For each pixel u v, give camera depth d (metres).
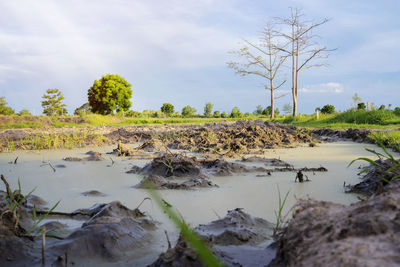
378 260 0.93
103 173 5.12
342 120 21.50
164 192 3.75
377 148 8.36
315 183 4.09
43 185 4.20
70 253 1.96
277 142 9.93
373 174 3.67
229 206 3.11
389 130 12.67
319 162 6.06
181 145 9.35
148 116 58.50
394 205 1.24
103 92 48.44
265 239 2.27
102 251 2.01
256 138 10.13
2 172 5.25
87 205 3.20
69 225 2.62
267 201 3.27
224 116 60.47
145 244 2.19
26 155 7.68
